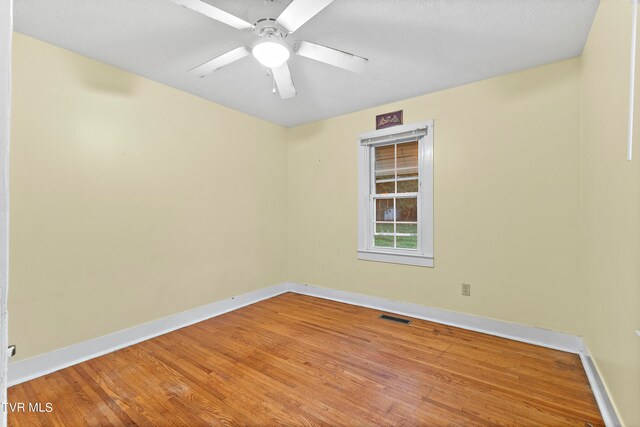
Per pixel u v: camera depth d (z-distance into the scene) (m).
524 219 2.62
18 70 2.05
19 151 2.05
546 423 1.62
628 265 1.36
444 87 2.97
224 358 2.33
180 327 2.95
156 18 1.93
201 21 1.96
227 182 3.46
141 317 2.69
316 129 3.99
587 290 2.22
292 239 4.24
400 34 2.09
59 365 2.20
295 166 4.21
